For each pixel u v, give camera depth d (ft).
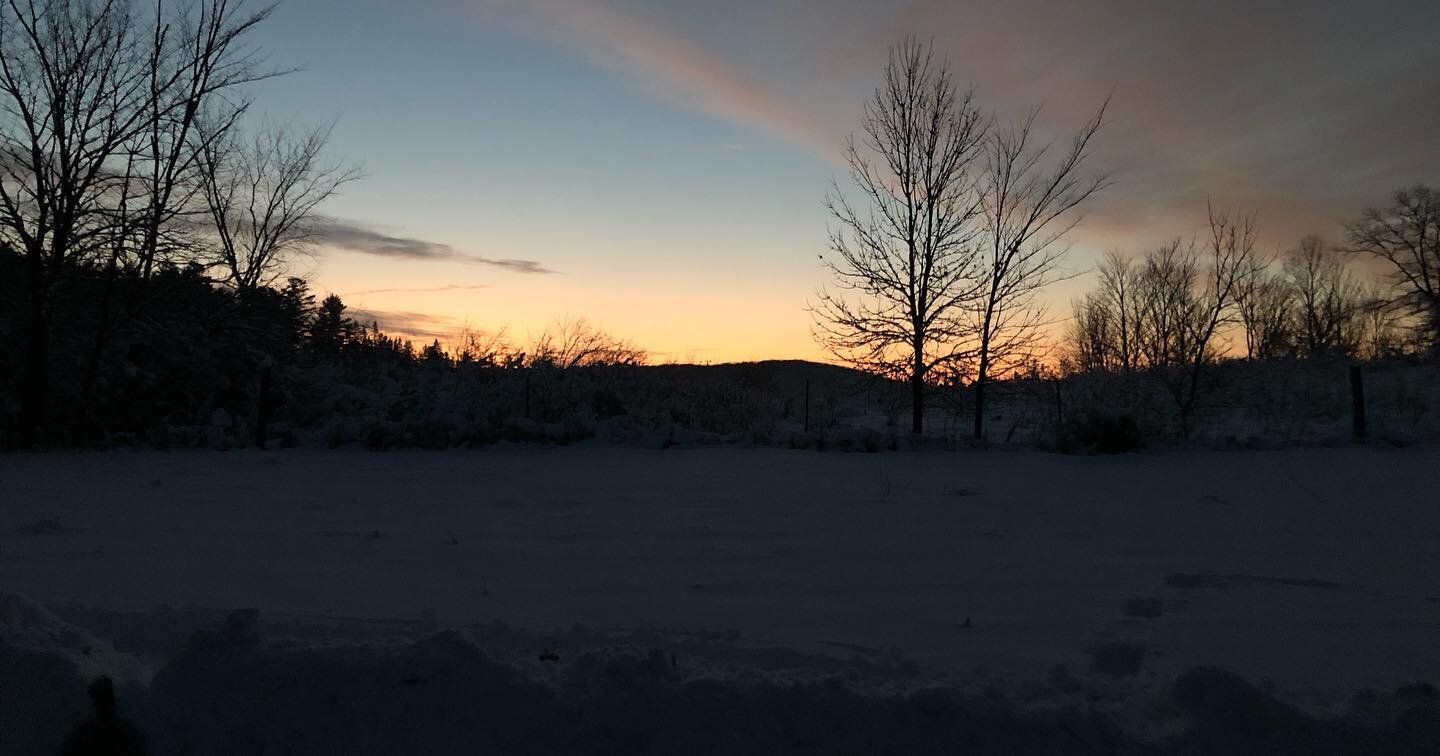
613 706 12.49
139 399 63.87
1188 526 30.14
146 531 28.99
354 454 55.06
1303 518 31.53
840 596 20.79
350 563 24.35
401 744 12.50
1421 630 17.89
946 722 12.15
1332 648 16.74
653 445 58.34
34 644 13.42
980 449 56.90
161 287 65.31
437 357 75.82
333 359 84.94
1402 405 75.31
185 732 12.82
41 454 54.80
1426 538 27.73
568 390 67.05
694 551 26.13
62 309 62.95
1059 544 27.12
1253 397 86.48
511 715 12.55
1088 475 44.21
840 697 12.42
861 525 30.45
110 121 58.75
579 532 29.17
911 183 64.59
